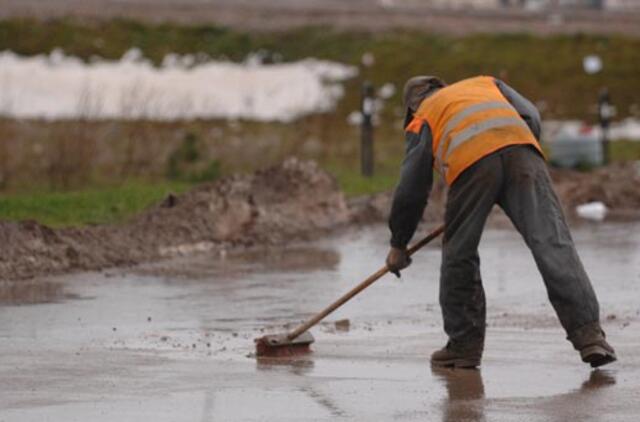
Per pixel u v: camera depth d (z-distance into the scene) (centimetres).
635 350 2425
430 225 4400
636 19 13388
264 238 3978
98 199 4472
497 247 3916
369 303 2994
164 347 2477
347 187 5191
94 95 9406
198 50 11600
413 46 11488
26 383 2138
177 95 9725
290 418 1928
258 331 2661
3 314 2808
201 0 13212
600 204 4962
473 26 12450
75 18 11950
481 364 2319
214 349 2462
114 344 2498
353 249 3881
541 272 2252
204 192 4062
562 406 1992
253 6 12975
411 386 2142
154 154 5906
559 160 6141
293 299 3041
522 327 2694
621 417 1920
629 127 8969
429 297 3072
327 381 2173
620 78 10419
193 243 3797
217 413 1955
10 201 4303
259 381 2169
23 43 11262
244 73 10719
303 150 6681
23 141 6400
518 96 2377
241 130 7719
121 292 3108
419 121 2319
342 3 14288
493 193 2280
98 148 5925
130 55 11288
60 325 2694
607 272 3419
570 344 2500
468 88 2338
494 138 2277
